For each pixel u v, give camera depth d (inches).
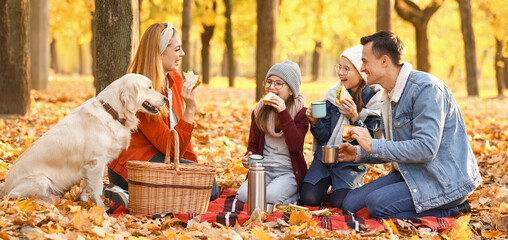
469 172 152.5
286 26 1019.9
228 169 229.5
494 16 937.5
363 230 144.6
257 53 478.3
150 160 165.3
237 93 785.6
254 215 145.9
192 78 159.0
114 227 130.3
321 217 154.8
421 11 705.6
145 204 145.1
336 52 1467.8
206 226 136.5
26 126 327.3
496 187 191.8
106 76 213.0
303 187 177.3
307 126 179.3
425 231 142.1
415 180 152.3
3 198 146.7
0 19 360.5
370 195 157.4
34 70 703.1
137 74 155.1
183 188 146.3
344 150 162.2
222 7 960.9
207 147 277.7
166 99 154.9
